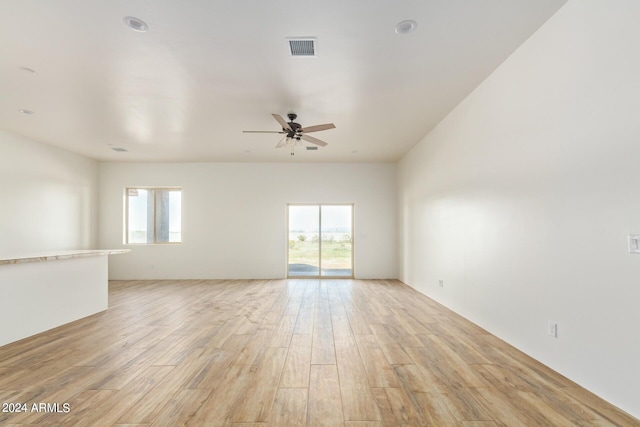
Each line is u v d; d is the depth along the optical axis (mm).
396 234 7891
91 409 2141
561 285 2549
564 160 2498
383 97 4066
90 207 7461
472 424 1966
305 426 1959
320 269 8016
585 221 2314
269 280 7645
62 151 6598
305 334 3670
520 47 2992
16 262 3408
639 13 1925
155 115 4672
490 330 3637
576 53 2367
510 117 3170
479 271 3852
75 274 4277
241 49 2986
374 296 5770
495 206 3467
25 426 1957
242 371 2715
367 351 3146
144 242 7906
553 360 2654
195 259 7867
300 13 2492
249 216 7938
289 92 3900
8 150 5422
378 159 7629
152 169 7879
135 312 4684
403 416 2055
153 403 2215
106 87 3760
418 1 2369
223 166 7957
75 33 2730
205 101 4164
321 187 7949
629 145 1992
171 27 2660
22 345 3350
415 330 3785
